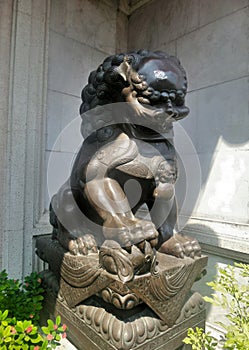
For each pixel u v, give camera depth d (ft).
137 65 2.68
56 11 5.23
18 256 4.51
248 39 4.19
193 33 5.02
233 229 4.19
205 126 4.75
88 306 2.85
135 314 2.62
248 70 4.17
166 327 2.73
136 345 2.41
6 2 4.46
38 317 3.42
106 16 6.14
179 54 5.27
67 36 5.41
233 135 4.34
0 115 4.40
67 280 3.12
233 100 4.36
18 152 4.50
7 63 4.46
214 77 4.64
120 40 6.48
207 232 4.42
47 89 5.00
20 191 4.53
